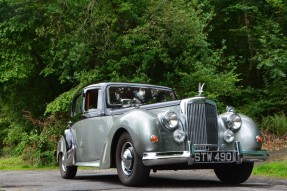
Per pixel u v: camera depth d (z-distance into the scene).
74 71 19.19
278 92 21.77
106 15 18.16
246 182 8.96
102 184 8.63
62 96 17.92
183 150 7.73
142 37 17.75
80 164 9.71
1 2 18.95
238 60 22.42
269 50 21.95
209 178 10.16
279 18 23.47
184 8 18.62
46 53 19.75
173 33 17.75
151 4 18.16
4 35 19.36
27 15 19.39
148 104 8.60
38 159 17.61
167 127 7.69
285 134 19.92
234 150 8.09
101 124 9.06
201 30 18.27
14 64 19.84
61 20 18.52
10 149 23.25
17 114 22.53
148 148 7.55
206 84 17.69
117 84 9.45
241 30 22.62
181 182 8.92
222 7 23.80
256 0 23.52
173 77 18.16
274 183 8.73
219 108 17.62
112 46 18.06
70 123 10.58
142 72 18.03
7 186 8.38
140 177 7.75
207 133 8.01
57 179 10.37
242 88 23.48
